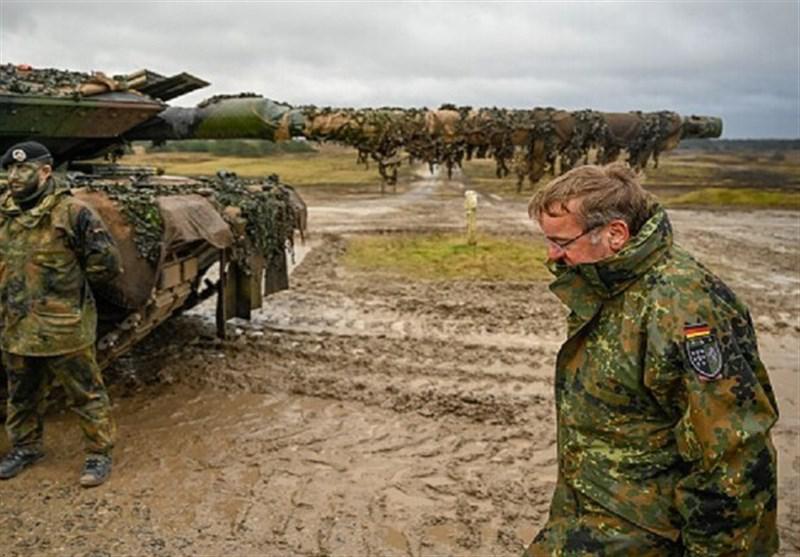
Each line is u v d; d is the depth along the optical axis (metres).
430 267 11.76
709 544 1.85
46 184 4.38
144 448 5.03
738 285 10.68
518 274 11.22
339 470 4.76
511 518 4.20
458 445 5.17
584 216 1.99
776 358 7.36
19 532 3.99
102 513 4.20
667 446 2.01
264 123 6.31
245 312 7.42
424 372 6.72
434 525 4.11
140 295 5.11
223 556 3.79
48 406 5.52
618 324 2.02
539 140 5.84
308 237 14.80
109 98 5.99
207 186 6.61
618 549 2.02
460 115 5.89
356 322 8.40
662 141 5.95
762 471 1.81
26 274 4.35
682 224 18.23
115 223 5.02
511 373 6.76
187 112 6.62
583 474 2.10
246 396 6.02
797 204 23.39
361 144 6.17
